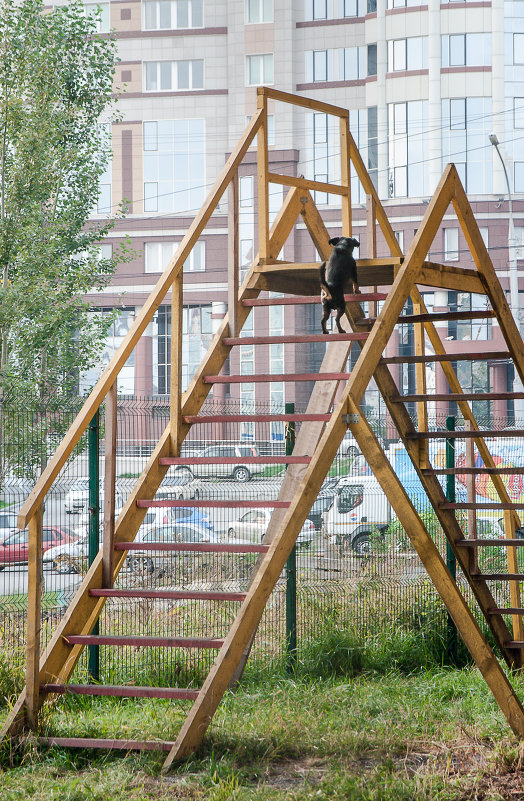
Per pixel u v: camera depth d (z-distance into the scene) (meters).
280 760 5.40
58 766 5.20
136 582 10.45
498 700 5.98
